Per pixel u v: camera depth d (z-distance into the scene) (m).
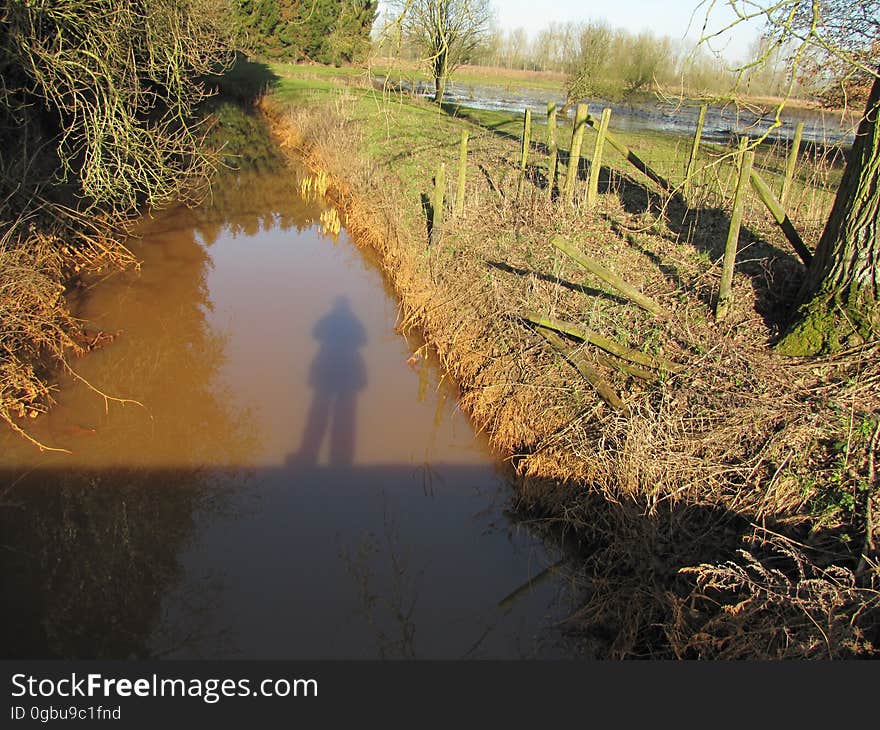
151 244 11.39
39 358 7.21
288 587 4.95
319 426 6.75
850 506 4.29
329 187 15.51
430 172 13.56
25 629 4.57
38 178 9.21
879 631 3.63
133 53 9.51
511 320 7.24
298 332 8.70
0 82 8.41
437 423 6.89
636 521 4.81
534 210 10.16
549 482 5.56
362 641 4.52
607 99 33.75
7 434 6.24
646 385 5.88
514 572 5.16
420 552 5.31
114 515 5.56
